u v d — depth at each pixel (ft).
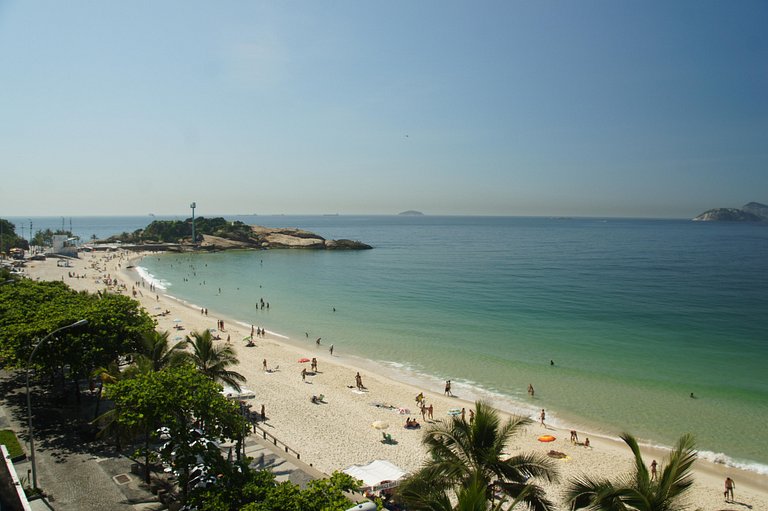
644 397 153.89
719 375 173.58
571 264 529.86
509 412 143.02
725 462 113.29
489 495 63.41
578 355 198.80
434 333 238.07
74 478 87.40
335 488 66.28
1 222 590.55
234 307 309.42
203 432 79.82
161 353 110.01
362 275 458.09
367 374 177.37
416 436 123.54
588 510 58.03
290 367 182.70
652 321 258.78
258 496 69.26
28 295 152.66
